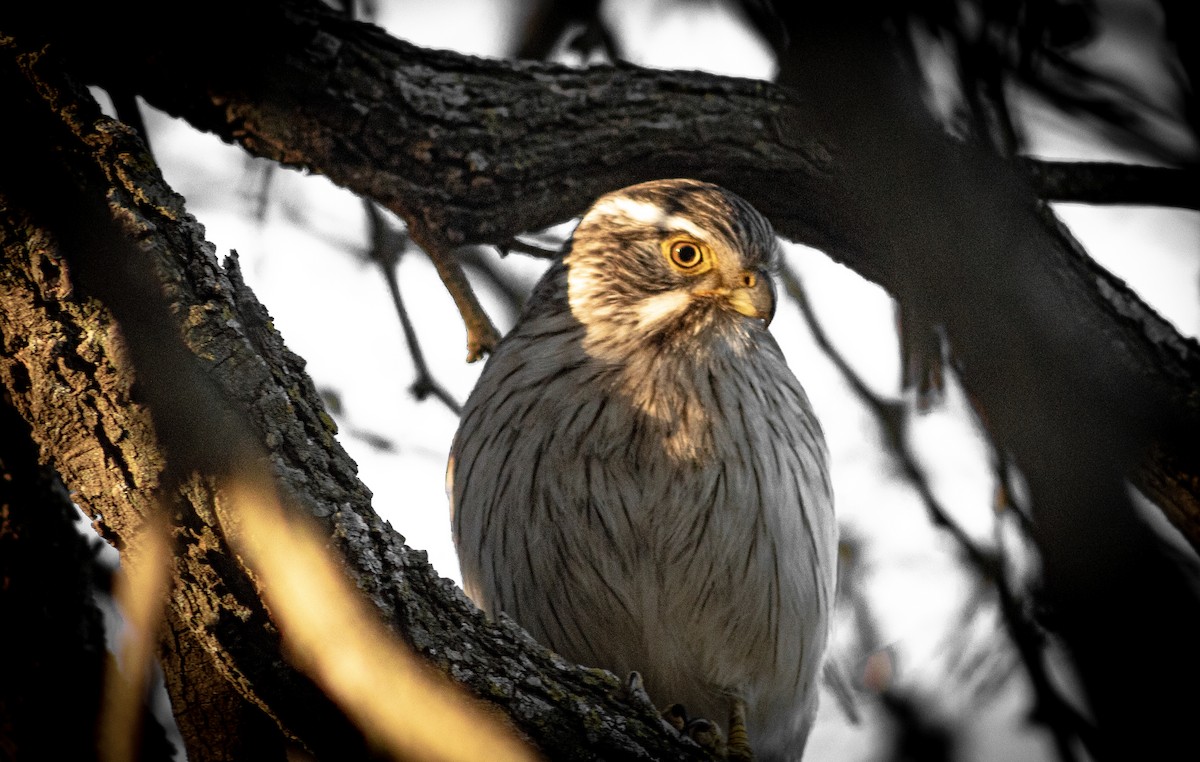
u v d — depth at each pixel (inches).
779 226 414.0
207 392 224.1
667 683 378.9
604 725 251.9
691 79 393.1
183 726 248.8
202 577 226.4
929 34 325.7
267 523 221.0
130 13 350.0
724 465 360.8
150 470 222.5
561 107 380.8
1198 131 368.5
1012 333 270.8
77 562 249.1
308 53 359.9
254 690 227.8
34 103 232.1
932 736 413.4
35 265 224.2
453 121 370.9
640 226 373.1
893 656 434.3
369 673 223.6
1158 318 363.9
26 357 225.1
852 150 263.9
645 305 367.2
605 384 363.3
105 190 229.6
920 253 269.1
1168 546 281.3
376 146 368.8
